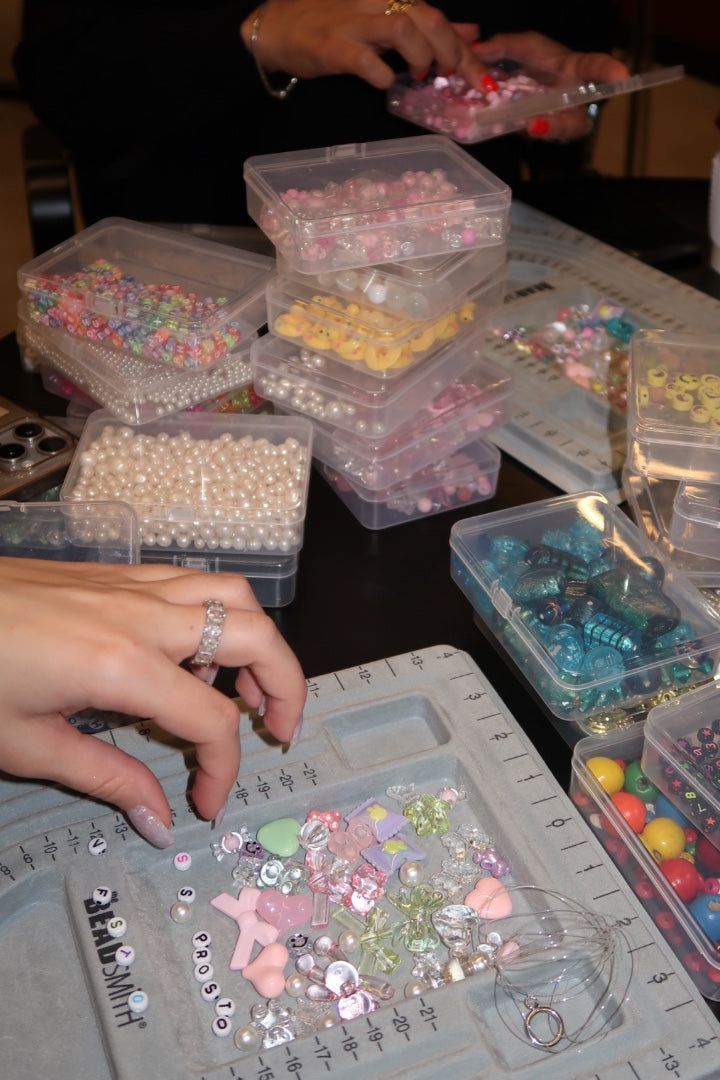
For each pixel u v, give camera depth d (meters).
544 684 0.97
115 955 0.79
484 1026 0.77
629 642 0.95
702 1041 0.75
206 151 1.94
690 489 1.05
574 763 0.90
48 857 0.86
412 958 0.82
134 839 0.88
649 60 2.65
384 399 1.12
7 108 4.12
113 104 1.81
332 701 0.99
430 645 1.06
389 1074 0.73
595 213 1.78
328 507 1.24
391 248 1.10
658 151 3.72
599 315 1.51
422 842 0.91
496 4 2.00
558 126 1.77
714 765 0.85
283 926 0.83
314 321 1.14
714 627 0.98
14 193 3.60
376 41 1.62
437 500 1.22
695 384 1.09
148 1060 0.73
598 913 0.82
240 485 1.09
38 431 1.21
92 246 1.35
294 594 1.12
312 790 0.92
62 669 0.76
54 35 1.81
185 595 0.85
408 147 1.28
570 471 1.26
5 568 0.84
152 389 1.16
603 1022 0.78
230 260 1.31
